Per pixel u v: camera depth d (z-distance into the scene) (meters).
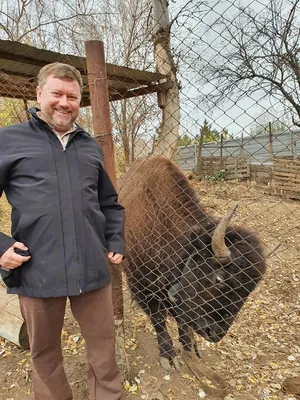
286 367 2.71
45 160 1.77
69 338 3.17
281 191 7.25
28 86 4.93
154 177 3.05
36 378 2.06
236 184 8.80
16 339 2.98
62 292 1.78
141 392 2.42
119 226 2.12
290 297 4.06
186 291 2.59
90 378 2.23
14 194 1.79
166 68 3.73
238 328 3.36
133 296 3.07
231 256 2.42
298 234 6.08
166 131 3.35
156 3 3.83
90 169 1.89
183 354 2.79
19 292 1.85
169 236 2.78
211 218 2.75
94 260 1.87
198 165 8.99
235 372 2.67
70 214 1.79
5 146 1.77
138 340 3.11
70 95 1.83
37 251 1.77
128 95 4.56
